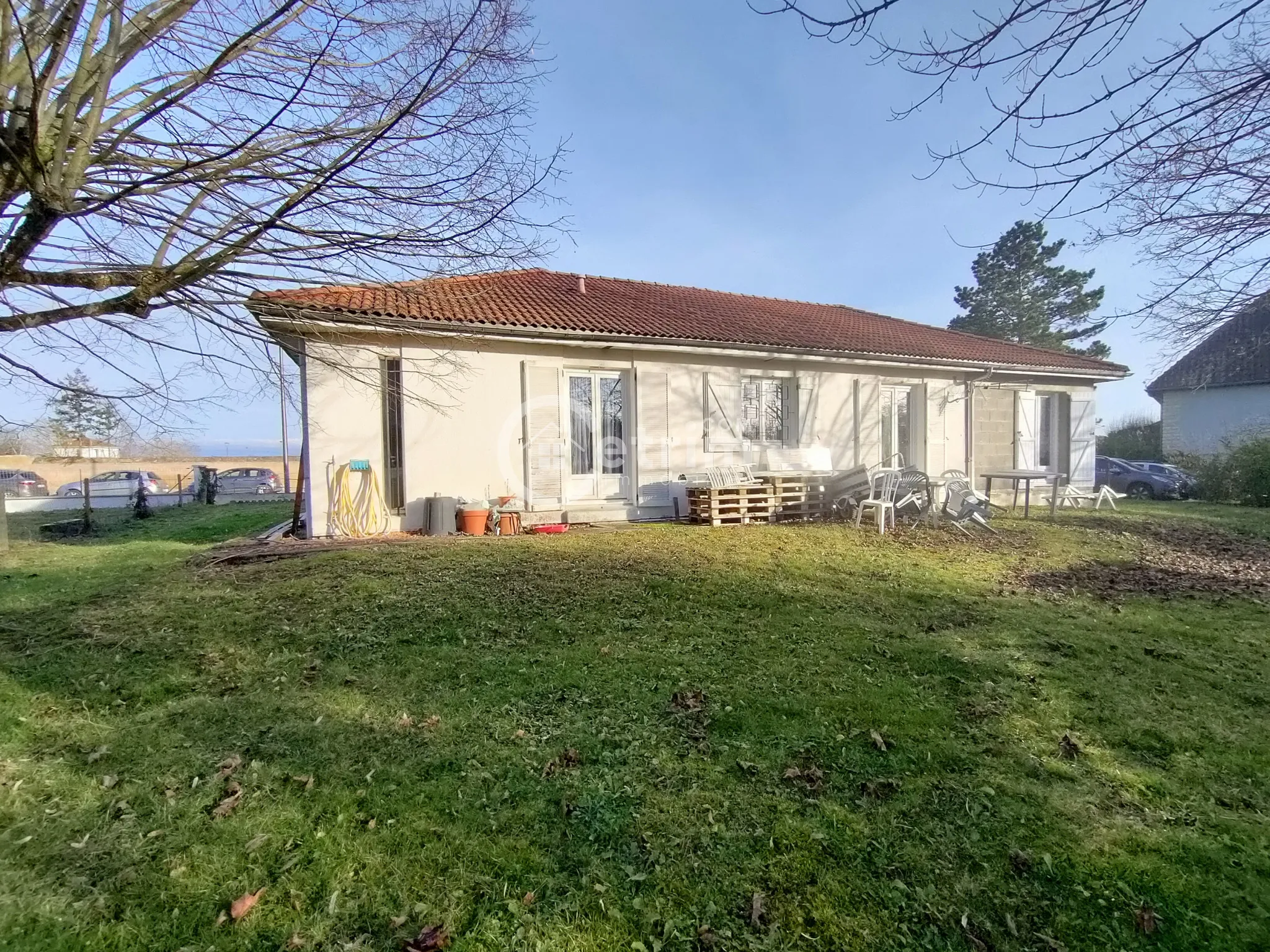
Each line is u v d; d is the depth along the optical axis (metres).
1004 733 3.11
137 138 3.76
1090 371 14.29
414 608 4.83
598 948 1.84
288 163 3.97
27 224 3.24
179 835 2.28
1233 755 2.95
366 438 8.33
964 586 6.02
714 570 6.28
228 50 3.46
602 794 2.54
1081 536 9.16
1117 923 1.96
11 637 4.27
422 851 2.21
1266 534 9.95
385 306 8.41
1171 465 18.03
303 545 7.09
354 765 2.73
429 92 3.97
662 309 12.12
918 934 1.91
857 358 11.52
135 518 12.99
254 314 5.24
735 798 2.53
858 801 2.52
